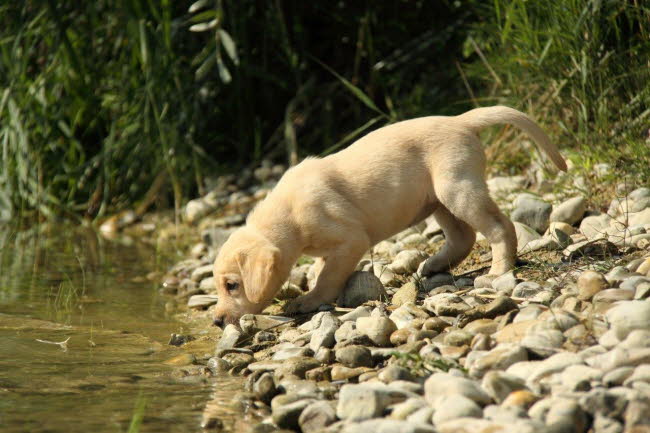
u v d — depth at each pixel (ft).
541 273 24.34
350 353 20.08
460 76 48.19
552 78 37.01
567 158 34.27
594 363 17.12
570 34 35.63
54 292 32.14
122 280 34.73
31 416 18.04
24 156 48.62
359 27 54.54
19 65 48.06
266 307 25.85
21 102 47.50
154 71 47.39
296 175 25.79
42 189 49.70
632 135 33.40
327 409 17.12
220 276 25.03
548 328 19.11
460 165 24.85
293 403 17.62
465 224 26.58
